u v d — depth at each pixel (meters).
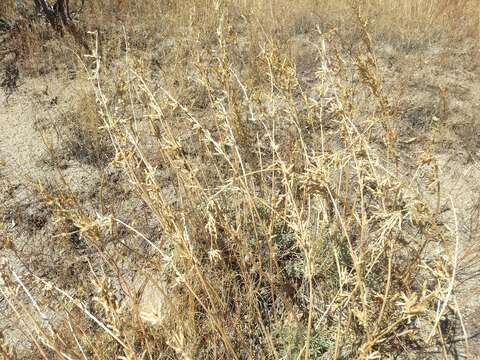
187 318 1.97
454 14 5.55
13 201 2.94
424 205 1.55
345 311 1.92
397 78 4.33
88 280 2.45
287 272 2.30
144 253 2.58
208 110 3.58
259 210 2.38
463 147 3.49
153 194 1.77
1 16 5.14
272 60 2.27
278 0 5.32
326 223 1.88
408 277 2.04
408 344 2.03
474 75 4.54
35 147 3.43
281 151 2.90
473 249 2.56
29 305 2.34
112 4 5.36
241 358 1.99
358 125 3.33
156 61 4.36
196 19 4.62
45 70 4.31
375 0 5.42
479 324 2.20
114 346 1.87
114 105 3.56
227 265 2.24
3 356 1.39
